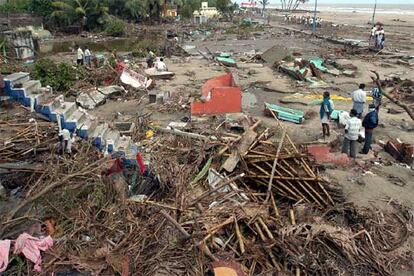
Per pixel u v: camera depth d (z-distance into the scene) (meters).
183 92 18.98
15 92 12.10
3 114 11.57
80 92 17.86
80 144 10.59
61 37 47.28
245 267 6.90
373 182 10.14
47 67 18.62
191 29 54.09
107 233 7.39
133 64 24.94
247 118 14.45
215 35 48.72
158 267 6.67
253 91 19.89
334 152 11.88
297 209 8.54
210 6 80.00
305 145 11.55
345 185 9.90
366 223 8.23
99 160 9.32
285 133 11.39
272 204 8.68
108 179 8.82
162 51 32.00
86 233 7.37
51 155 9.73
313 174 9.38
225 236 7.62
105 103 17.31
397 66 26.44
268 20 68.25
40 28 45.62
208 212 8.03
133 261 6.73
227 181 8.95
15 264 6.36
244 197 8.64
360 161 11.52
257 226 7.75
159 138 12.08
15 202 8.05
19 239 6.48
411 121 15.26
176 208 8.04
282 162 9.77
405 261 7.34
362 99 13.47
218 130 13.09
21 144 10.19
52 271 6.31
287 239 7.43
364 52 32.31
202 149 10.68
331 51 33.69
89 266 6.44
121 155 10.30
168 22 64.06
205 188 9.16
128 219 7.82
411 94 18.56
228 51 34.62
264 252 7.23
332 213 8.70
